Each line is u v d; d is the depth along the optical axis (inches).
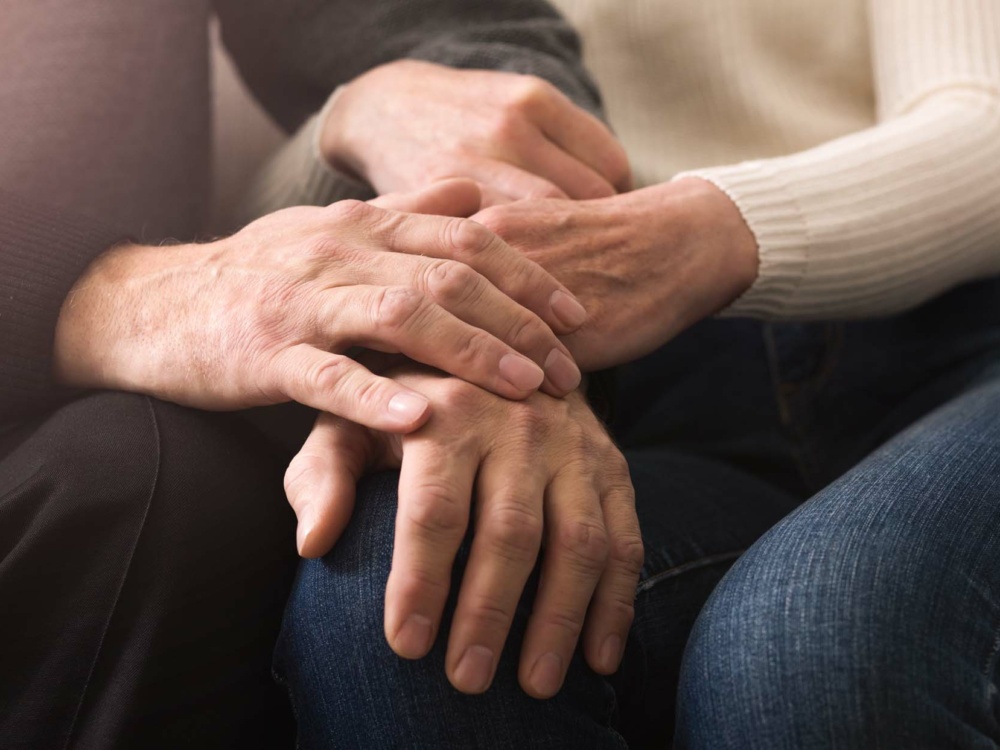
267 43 36.8
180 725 23.8
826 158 30.9
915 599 22.5
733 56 38.4
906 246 30.8
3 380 25.7
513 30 33.7
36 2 31.7
